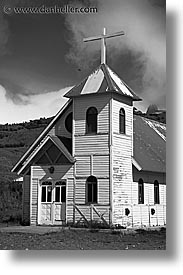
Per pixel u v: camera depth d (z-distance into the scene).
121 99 25.12
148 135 30.56
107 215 23.81
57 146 25.17
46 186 25.91
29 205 27.23
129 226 24.91
